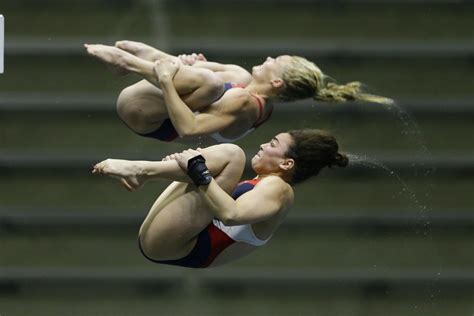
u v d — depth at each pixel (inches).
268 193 590.9
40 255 918.4
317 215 932.6
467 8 1004.6
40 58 973.2
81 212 927.7
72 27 988.6
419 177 956.6
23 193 938.1
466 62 988.6
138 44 619.2
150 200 949.8
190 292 917.2
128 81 978.1
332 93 674.8
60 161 940.0
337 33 1000.2
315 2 1001.5
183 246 598.9
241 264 930.7
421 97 978.1
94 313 906.1
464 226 937.5
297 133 626.8
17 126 956.6
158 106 622.2
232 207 568.7
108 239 928.3
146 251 604.7
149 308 911.0
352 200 952.3
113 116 964.0
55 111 957.8
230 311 912.3
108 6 995.3
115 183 948.6
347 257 932.6
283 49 973.2
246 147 960.9
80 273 909.8
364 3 1003.3
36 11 988.6
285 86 653.9
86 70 978.1
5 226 919.0
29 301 905.5
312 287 919.7
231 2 999.0
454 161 951.6
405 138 967.6
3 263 912.3
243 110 622.8
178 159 570.6
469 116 971.3
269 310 913.5
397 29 998.4
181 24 996.6
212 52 965.8
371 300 919.0
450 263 928.9
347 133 965.8
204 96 601.0
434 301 918.4
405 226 938.7
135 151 955.3
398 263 930.1
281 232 936.3
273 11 1003.3
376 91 975.6
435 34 999.6
